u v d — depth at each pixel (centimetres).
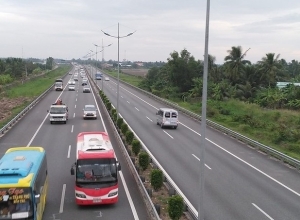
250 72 7919
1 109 5619
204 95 1528
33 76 12019
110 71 18175
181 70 8881
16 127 3938
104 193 1806
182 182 2261
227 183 2288
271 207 1900
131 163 2492
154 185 2033
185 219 1684
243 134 3981
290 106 5978
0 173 1451
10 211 1419
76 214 1753
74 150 2984
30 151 1834
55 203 1891
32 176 1484
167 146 3253
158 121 4356
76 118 4684
